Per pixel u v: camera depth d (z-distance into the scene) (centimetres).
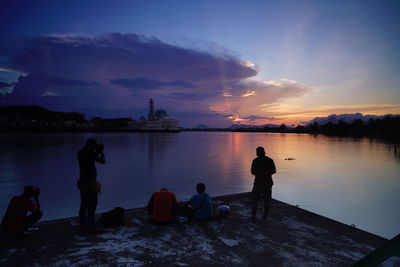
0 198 1391
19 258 403
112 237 493
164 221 559
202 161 3094
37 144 6247
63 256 412
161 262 400
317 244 486
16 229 470
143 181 1855
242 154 4041
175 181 1853
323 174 2150
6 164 2733
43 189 1603
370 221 1052
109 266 385
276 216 644
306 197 1421
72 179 1933
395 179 1916
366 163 2880
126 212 643
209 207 596
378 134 13375
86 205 506
